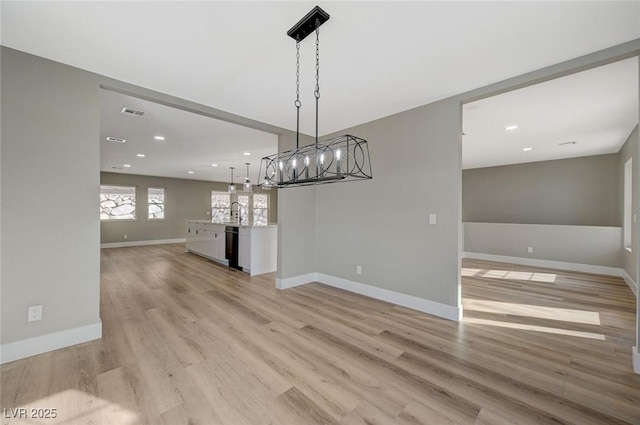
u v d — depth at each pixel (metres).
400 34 1.92
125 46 2.07
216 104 3.17
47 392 1.72
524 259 6.06
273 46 2.07
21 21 1.78
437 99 3.03
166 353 2.20
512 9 1.67
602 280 4.68
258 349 2.28
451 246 2.94
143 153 5.84
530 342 2.44
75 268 2.34
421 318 2.97
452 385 1.82
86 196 2.39
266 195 11.95
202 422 1.50
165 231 9.38
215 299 3.57
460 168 2.90
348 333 2.59
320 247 4.41
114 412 1.56
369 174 3.72
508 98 3.02
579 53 2.14
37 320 2.17
